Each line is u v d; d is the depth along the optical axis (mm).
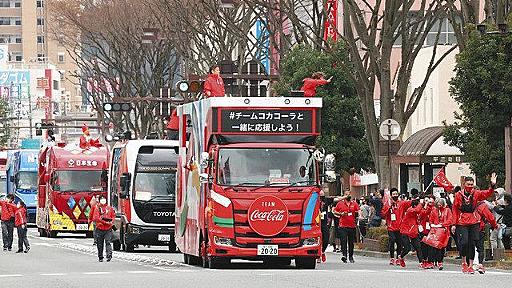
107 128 146375
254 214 50375
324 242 62031
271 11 85250
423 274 47656
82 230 104688
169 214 76875
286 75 87250
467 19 66500
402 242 57719
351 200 62219
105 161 105312
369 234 74562
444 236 53438
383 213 59344
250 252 50438
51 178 105125
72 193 104438
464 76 64250
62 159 104938
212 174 50812
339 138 89688
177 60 116875
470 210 49406
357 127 89812
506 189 62344
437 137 85000
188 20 97688
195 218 54562
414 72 111875
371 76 72125
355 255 73562
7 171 145625
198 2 96188
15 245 91250
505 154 62906
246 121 50969
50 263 60781
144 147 77750
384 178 72125
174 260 63750
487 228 58438
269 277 44656
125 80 122938
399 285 40125
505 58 63469
